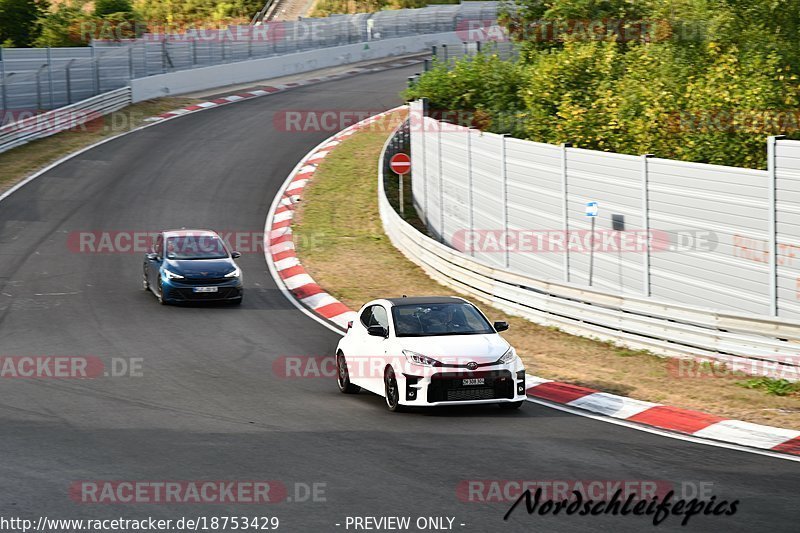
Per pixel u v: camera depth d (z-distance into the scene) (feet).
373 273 284.20
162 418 137.59
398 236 314.96
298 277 280.92
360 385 153.69
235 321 225.76
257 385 164.04
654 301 188.03
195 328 216.54
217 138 455.63
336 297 255.50
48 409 143.84
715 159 260.42
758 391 156.35
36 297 248.11
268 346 199.62
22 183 372.17
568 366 178.91
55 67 474.49
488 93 386.73
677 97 280.10
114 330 213.05
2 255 291.99
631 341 193.36
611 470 109.29
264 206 362.33
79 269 281.54
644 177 200.34
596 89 316.19
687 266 191.62
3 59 463.83
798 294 167.94
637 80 295.89
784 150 168.76
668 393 155.53
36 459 113.91
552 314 217.36
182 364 180.86
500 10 415.64
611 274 213.46
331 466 110.42
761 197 174.29
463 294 257.34
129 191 370.73
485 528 88.94
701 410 144.46
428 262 282.15
